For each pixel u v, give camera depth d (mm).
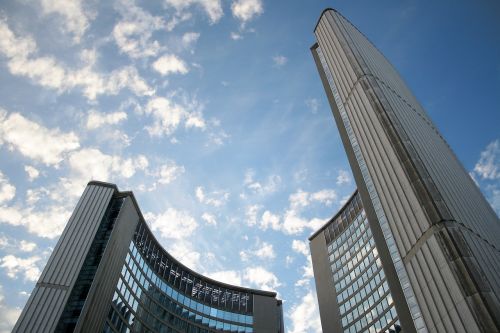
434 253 36375
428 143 54219
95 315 62062
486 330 29281
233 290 107812
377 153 50531
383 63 80000
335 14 84250
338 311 97188
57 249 66562
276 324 103875
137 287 80500
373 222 52438
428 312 35469
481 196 58219
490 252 39062
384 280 87500
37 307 58812
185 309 93812
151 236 92000
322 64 80125
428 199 39875
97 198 76500
